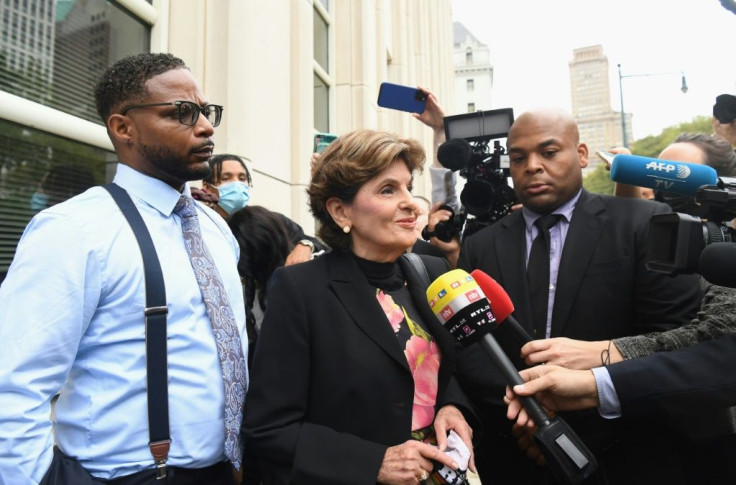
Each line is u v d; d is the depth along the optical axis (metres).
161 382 1.18
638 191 1.94
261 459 1.30
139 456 1.17
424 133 10.51
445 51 16.67
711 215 1.28
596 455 1.55
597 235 1.69
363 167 1.34
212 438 1.26
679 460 1.53
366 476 1.15
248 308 2.19
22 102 2.13
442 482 1.27
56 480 1.08
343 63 6.57
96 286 1.16
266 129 3.79
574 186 1.77
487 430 1.76
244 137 3.33
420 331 1.45
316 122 5.98
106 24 2.69
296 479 1.17
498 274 1.83
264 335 1.34
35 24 2.26
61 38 2.40
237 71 3.29
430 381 1.41
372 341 1.32
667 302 1.55
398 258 1.59
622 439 1.56
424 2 12.31
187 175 1.37
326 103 6.38
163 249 1.30
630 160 1.42
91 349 1.19
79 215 1.19
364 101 6.55
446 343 1.46
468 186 2.20
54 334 1.08
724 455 1.54
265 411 1.26
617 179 1.47
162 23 3.05
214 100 3.25
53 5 2.35
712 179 1.39
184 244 1.36
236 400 1.31
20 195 2.17
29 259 1.11
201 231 1.46
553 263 1.77
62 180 2.38
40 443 1.05
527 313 1.72
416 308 1.50
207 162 1.41
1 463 1.00
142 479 1.15
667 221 1.25
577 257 1.67
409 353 1.39
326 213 1.48
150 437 1.16
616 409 1.35
